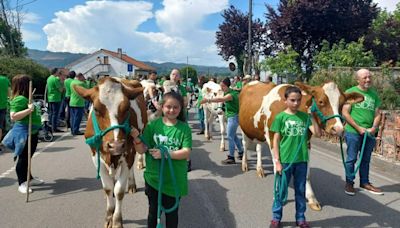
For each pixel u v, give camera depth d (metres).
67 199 5.73
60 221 4.88
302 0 21.44
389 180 6.75
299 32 22.30
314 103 5.00
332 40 22.42
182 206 5.44
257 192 6.10
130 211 5.21
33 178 6.41
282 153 4.51
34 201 5.64
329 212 5.21
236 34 30.72
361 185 6.15
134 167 7.47
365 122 5.76
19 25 28.72
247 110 6.62
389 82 13.32
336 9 21.14
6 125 10.38
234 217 5.04
